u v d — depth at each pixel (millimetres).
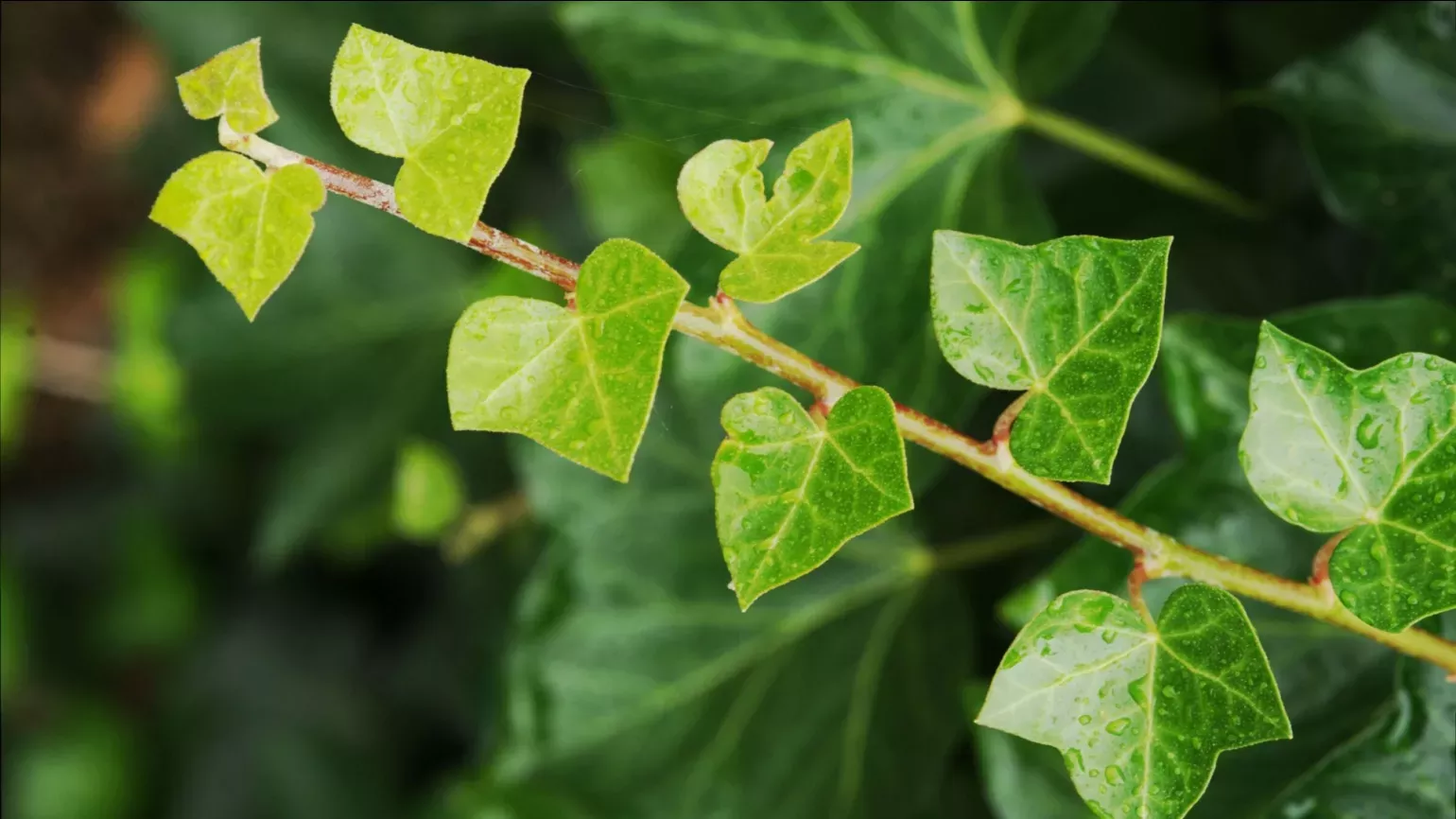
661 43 574
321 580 1137
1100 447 460
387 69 458
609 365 453
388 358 868
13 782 1303
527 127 807
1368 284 546
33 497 1478
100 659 1322
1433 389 466
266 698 1135
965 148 570
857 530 454
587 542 619
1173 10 599
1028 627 463
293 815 1105
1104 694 465
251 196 457
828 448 459
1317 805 505
